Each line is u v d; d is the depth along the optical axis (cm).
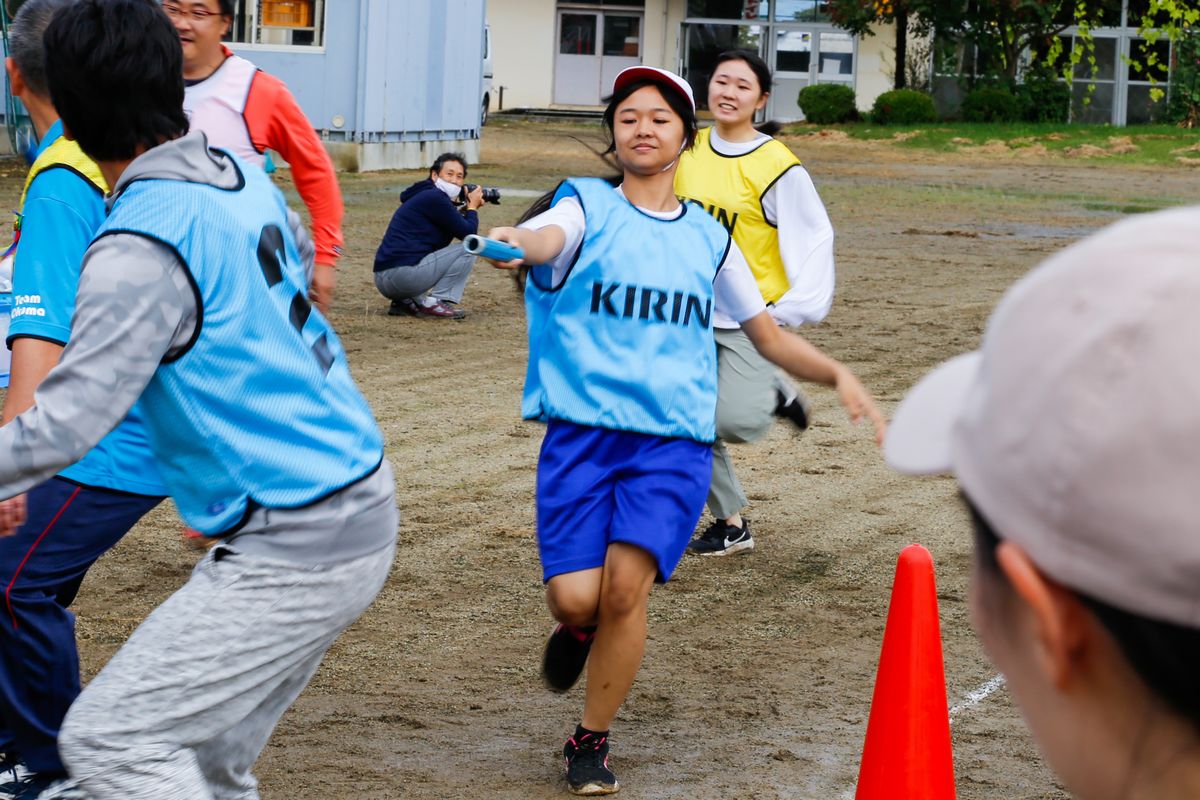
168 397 401
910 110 5441
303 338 416
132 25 409
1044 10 5288
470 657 745
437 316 1709
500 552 910
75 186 507
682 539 582
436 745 639
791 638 780
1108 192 3581
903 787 455
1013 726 673
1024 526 140
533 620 798
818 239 840
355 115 3388
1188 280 133
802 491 1077
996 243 2595
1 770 521
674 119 592
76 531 504
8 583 500
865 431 1262
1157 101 5725
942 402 173
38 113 554
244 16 3341
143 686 395
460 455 1134
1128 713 141
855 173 4003
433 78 3634
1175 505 129
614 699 593
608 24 6284
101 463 503
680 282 586
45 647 509
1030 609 148
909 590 462
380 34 3381
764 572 890
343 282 1948
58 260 504
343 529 413
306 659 421
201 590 407
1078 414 135
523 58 6303
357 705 681
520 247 548
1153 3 5494
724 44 6197
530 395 601
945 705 462
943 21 5394
